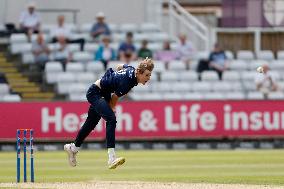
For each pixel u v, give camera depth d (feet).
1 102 222.28
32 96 241.96
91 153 205.98
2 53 254.68
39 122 223.92
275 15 282.15
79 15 275.80
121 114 226.17
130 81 112.88
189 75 250.57
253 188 112.06
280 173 143.02
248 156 191.52
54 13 274.57
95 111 115.96
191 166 161.27
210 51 262.06
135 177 135.03
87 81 243.40
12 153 208.54
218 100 230.07
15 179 130.93
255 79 251.80
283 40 277.23
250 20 283.18
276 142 233.76
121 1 277.44
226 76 253.24
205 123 229.45
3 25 259.80
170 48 260.83
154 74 248.93
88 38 260.21
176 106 228.22
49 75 244.83
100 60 248.93
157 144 229.66
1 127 222.69
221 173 143.54
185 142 230.89
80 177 135.44
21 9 270.05
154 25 271.69
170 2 277.23
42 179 130.41
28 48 252.42
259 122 231.30
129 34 248.73
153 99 241.14
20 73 246.88
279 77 259.80
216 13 311.68
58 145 225.76
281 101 231.71
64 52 251.39
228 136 230.07
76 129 224.94
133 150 222.28
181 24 279.69
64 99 241.76
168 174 141.79
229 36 276.21
